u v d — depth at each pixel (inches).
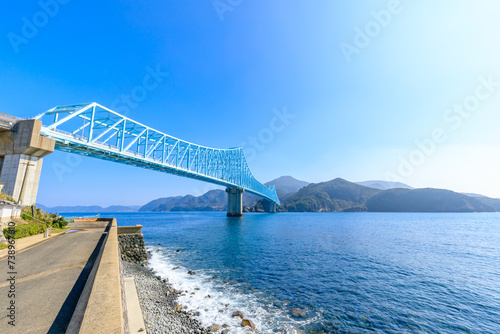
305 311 555.8
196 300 597.9
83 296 241.1
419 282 793.6
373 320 519.2
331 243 1622.8
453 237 2009.1
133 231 1056.2
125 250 994.7
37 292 301.1
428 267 997.8
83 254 541.6
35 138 1117.7
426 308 586.2
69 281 347.9
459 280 823.1
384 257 1181.1
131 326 377.1
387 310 570.6
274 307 572.1
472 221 4232.3
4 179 1088.8
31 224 844.6
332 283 764.0
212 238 1865.2
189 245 1507.1
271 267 951.0
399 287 739.4
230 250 1330.0
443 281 808.3
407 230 2583.7
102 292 211.0
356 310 566.9
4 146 1120.8
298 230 2564.0
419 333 472.1
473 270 960.3
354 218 5433.1
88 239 791.1
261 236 2005.4
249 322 475.2
